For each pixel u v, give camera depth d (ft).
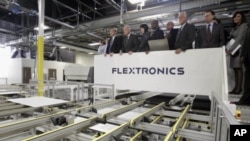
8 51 34.76
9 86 15.96
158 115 8.05
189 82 8.34
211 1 15.06
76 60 45.83
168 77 8.87
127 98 10.19
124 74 10.28
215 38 9.27
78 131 5.07
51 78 34.76
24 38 26.99
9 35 28.99
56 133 4.14
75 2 21.74
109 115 6.01
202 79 8.04
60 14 22.79
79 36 29.81
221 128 4.19
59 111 6.53
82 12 22.65
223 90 6.97
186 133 5.26
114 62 10.69
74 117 5.92
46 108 7.01
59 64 37.22
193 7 16.02
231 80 8.46
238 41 8.44
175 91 8.66
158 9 17.06
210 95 7.79
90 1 21.31
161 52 9.08
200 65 8.09
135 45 11.82
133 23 20.49
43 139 3.81
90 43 35.63
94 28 21.81
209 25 9.57
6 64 33.45
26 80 31.63
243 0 14.69
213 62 7.81
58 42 32.30
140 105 9.12
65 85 17.81
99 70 11.32
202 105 9.29
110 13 23.34
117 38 13.01
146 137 5.91
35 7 19.89
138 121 5.73
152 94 11.91
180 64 8.56
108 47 13.48
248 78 4.35
